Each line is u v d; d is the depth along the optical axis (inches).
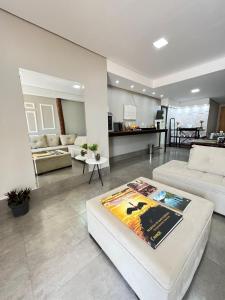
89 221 51.6
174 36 80.7
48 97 88.0
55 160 99.0
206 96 221.0
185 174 77.2
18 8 60.7
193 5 60.3
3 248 50.3
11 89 67.3
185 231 37.1
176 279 27.4
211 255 46.4
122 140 177.3
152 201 50.9
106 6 60.5
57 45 80.1
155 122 217.9
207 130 251.6
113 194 56.7
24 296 36.2
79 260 45.6
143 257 30.7
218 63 109.9
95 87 102.5
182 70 131.4
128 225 39.5
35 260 45.6
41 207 75.0
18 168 73.0
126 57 105.1
